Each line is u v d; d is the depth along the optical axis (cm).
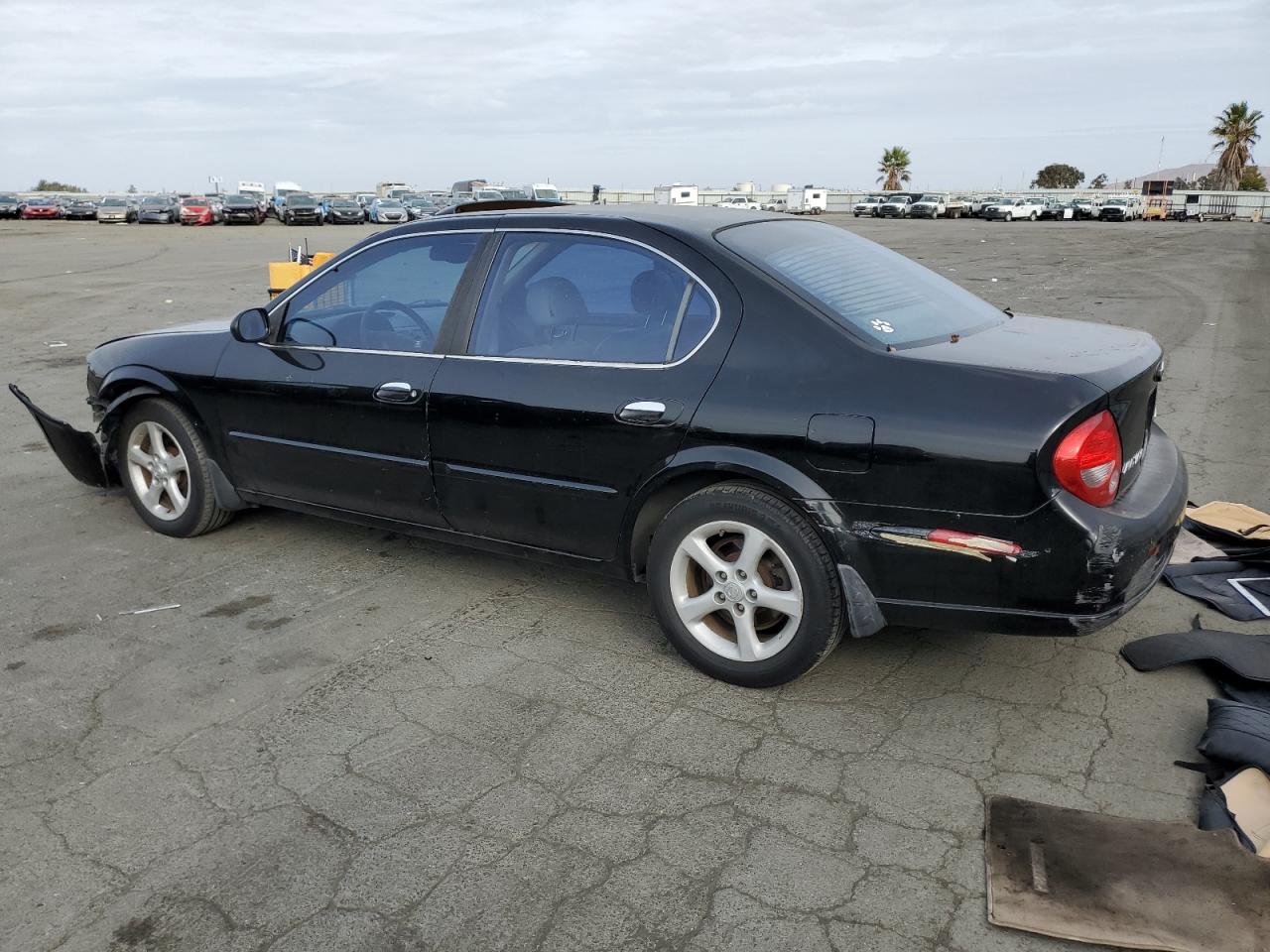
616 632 383
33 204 5538
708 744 305
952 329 337
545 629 387
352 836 265
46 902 242
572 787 285
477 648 371
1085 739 304
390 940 228
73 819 273
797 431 302
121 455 498
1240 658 332
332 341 415
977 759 295
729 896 240
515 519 371
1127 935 221
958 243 2933
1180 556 427
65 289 1681
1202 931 221
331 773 293
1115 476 286
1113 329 360
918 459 286
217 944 228
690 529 330
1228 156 8438
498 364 364
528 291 366
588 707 328
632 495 338
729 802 276
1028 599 284
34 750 308
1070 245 2825
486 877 248
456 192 5350
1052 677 341
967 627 296
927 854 254
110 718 325
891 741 305
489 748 305
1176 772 286
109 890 246
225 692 341
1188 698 325
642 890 243
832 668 351
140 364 470
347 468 411
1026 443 275
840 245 379
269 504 457
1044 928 225
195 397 453
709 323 326
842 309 319
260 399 430
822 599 310
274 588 429
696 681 344
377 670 355
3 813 277
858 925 230
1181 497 318
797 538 308
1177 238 3281
